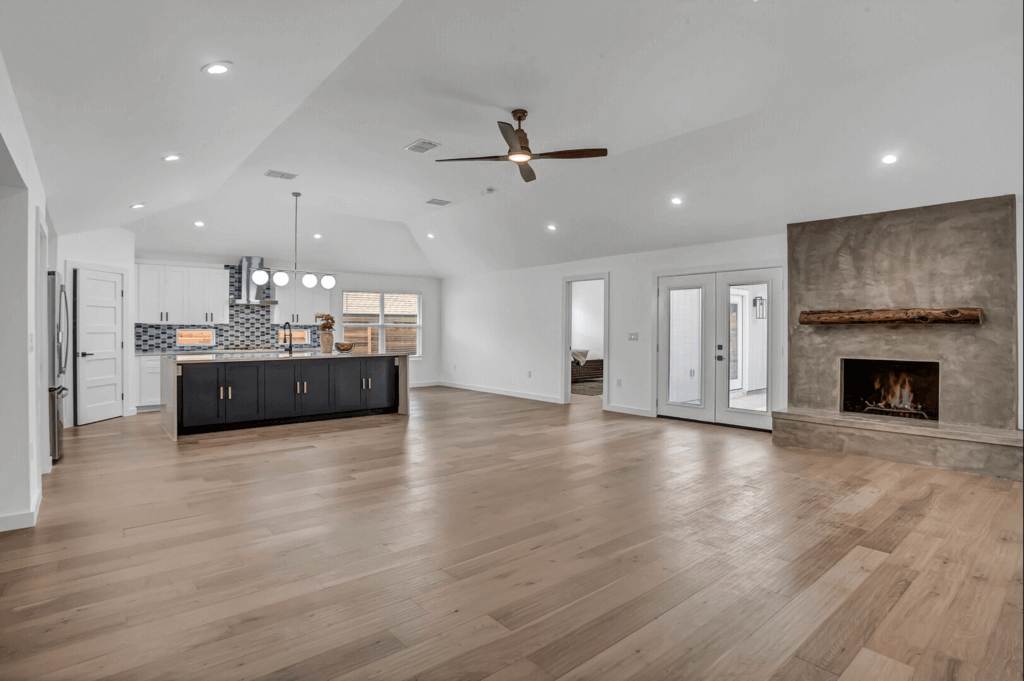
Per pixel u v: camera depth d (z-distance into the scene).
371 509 3.52
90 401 6.58
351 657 1.93
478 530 3.17
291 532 3.12
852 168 4.75
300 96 3.50
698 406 6.89
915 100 3.91
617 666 1.89
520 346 9.28
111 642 2.02
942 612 2.26
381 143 4.84
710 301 6.75
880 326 5.11
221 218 7.64
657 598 2.37
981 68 3.51
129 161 3.88
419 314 10.96
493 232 8.27
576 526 3.24
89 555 2.80
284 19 2.38
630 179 5.91
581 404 8.54
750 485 4.09
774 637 2.07
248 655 1.94
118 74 2.50
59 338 4.80
